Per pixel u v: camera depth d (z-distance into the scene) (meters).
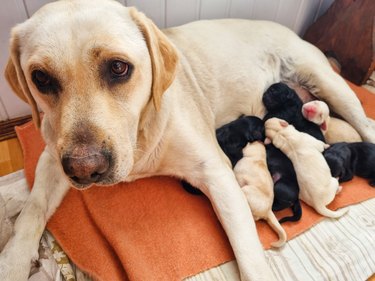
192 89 0.39
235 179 0.37
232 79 0.45
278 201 0.39
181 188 0.41
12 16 0.43
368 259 0.36
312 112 0.45
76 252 0.34
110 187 0.40
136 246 0.34
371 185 0.44
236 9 0.57
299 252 0.36
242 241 0.32
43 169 0.37
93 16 0.25
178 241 0.35
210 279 0.33
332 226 0.39
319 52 0.54
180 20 0.54
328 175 0.39
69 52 0.24
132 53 0.26
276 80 0.51
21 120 0.52
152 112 0.32
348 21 0.60
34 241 0.33
